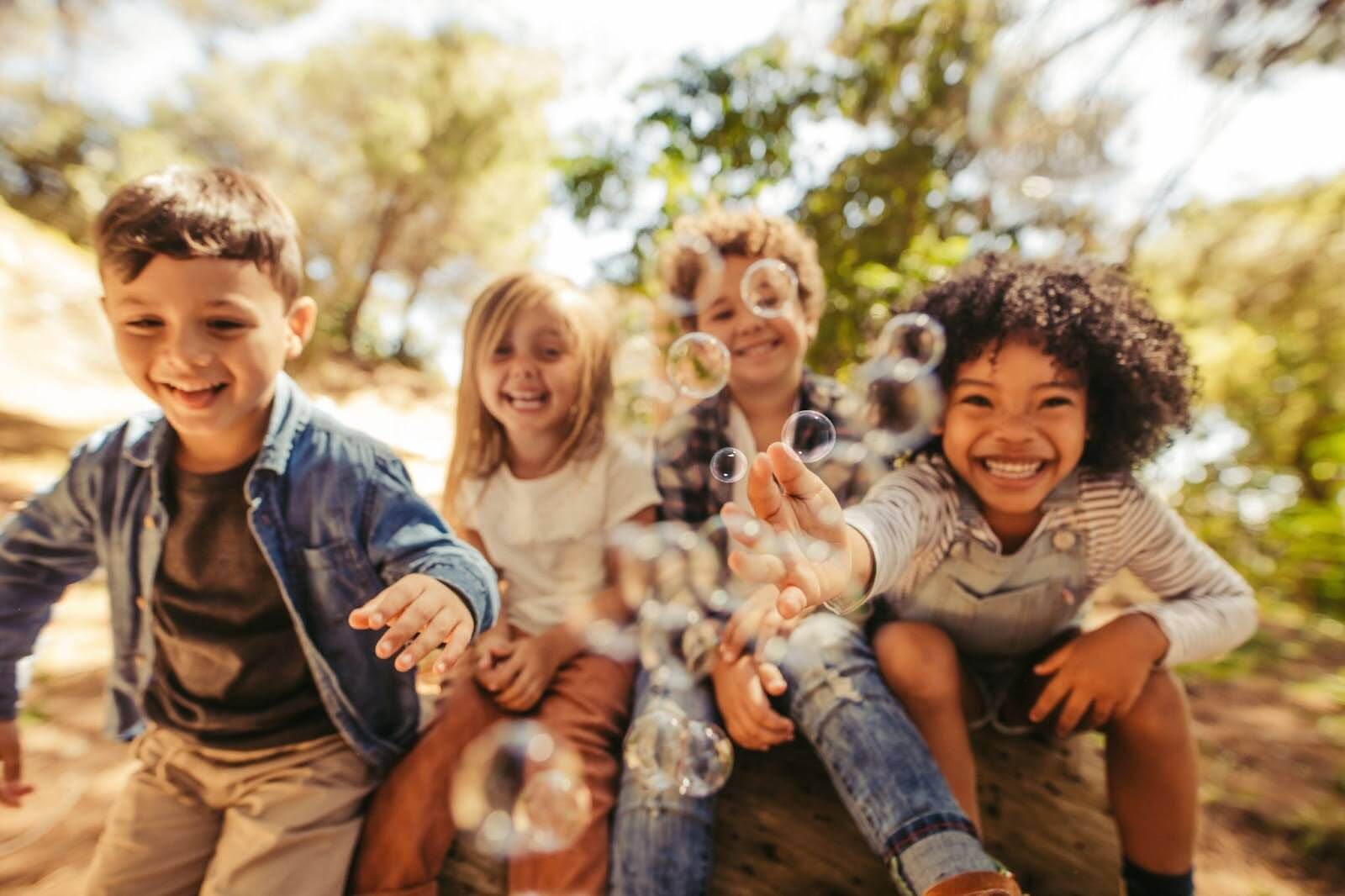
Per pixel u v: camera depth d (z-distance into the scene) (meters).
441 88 12.72
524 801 1.19
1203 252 4.89
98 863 1.13
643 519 1.59
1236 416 5.02
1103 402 1.24
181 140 11.80
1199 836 1.93
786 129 3.00
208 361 1.06
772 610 1.29
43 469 3.98
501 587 1.54
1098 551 1.26
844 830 1.29
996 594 1.25
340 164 12.82
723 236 1.76
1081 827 1.34
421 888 1.15
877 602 1.37
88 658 2.24
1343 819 1.99
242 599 1.16
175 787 1.17
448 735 1.25
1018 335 1.17
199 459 1.17
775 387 1.69
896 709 1.13
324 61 12.38
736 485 1.59
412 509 1.18
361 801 1.20
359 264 13.42
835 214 2.95
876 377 1.45
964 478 1.25
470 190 13.11
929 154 3.06
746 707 1.23
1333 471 4.72
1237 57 3.00
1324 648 3.33
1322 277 4.72
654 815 1.13
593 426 1.62
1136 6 2.82
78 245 8.49
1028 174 2.94
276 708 1.16
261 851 1.09
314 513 1.15
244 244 1.08
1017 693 1.34
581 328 1.61
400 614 0.98
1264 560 4.62
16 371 5.43
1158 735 1.15
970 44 3.23
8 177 9.64
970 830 0.98
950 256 2.64
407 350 13.82
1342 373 4.80
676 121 2.94
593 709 1.33
